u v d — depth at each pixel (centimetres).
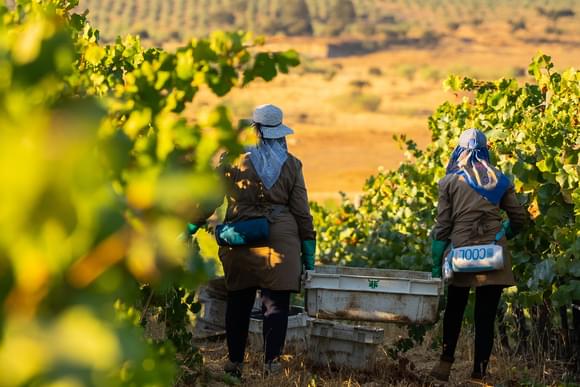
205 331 1170
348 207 1950
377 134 8425
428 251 1352
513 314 1095
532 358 1052
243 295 933
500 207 968
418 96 11281
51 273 226
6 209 214
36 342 212
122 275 246
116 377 313
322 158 6950
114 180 282
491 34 18038
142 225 252
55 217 220
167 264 253
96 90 571
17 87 250
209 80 407
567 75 1254
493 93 1454
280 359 980
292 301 1509
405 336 1242
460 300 980
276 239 901
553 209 1036
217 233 906
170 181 246
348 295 955
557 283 1023
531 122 1196
